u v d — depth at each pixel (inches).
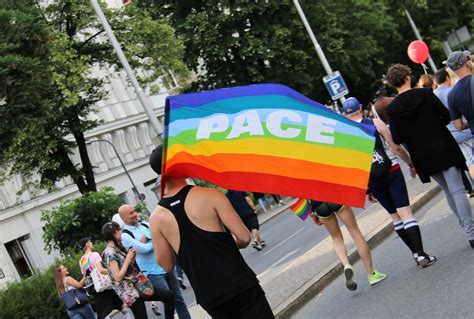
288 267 478.9
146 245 372.5
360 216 579.2
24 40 1101.1
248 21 1696.6
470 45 2687.0
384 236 462.6
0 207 1609.3
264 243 784.9
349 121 201.3
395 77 329.1
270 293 404.5
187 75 1360.7
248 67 1668.3
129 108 2098.9
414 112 325.1
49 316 690.8
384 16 2271.2
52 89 1136.2
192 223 193.3
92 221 948.6
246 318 191.8
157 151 214.5
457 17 2669.8
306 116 201.2
